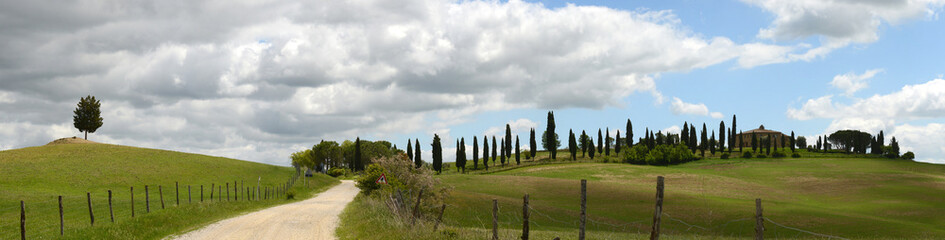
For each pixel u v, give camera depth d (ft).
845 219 164.35
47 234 76.38
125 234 70.08
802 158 515.50
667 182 328.70
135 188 214.69
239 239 67.56
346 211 107.24
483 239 60.70
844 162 468.34
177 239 68.28
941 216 184.14
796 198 256.93
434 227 66.80
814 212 179.42
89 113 365.61
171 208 93.86
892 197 246.06
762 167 432.25
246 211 112.88
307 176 313.73
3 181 202.18
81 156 270.46
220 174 274.16
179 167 272.31
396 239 61.21
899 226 151.94
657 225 39.55
